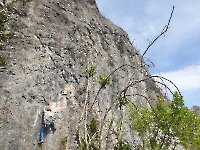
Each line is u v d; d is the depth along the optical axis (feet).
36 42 32.01
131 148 26.40
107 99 35.55
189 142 21.34
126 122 26.17
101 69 38.34
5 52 28.02
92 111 31.45
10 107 25.03
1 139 22.97
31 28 32.89
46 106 28.04
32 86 28.02
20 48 29.71
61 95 30.30
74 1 45.93
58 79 31.24
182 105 20.85
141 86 43.04
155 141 21.40
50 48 33.12
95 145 24.30
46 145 25.79
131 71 44.37
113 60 42.68
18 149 23.57
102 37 44.47
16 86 26.63
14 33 30.40
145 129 23.68
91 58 37.76
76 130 28.48
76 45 37.06
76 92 32.01
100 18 49.16
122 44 48.57
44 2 38.24
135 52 50.67
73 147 27.07
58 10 39.42
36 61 30.27
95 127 29.45
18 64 28.30
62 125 28.07
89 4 50.44
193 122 21.52
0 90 25.23
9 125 24.06
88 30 41.93
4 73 26.50
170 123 20.89
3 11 31.24
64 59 33.73
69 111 29.76
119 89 38.86
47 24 35.53
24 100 26.45
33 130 25.53
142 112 24.99
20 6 33.94
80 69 34.73
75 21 40.68
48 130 26.73
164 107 22.03
